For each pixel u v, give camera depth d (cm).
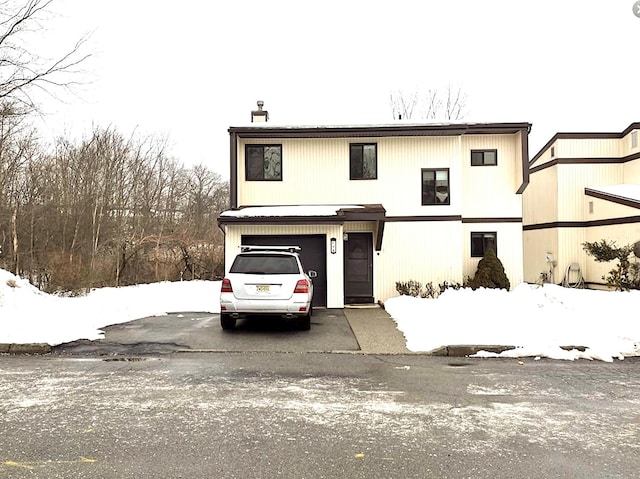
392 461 430
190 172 5059
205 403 596
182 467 416
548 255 2395
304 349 938
